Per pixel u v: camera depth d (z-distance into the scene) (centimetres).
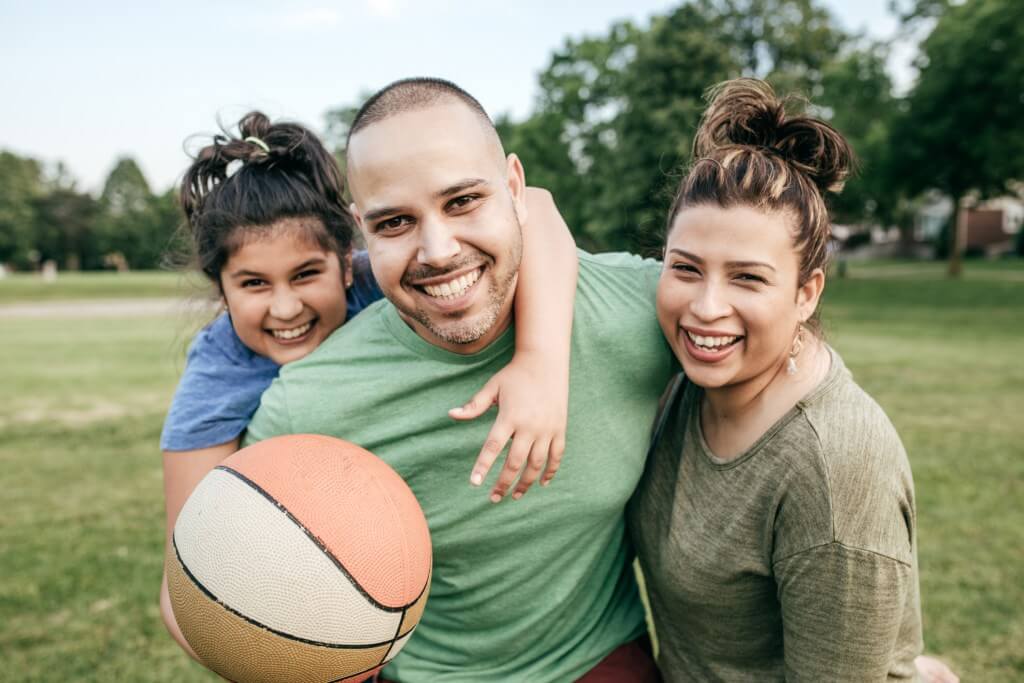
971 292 2502
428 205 163
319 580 154
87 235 8344
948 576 436
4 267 7900
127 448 759
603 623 215
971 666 353
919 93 2717
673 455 200
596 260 209
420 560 170
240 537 154
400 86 169
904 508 169
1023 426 749
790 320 169
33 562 488
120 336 1789
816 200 170
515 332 186
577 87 3216
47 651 386
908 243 5800
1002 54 2488
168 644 394
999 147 2564
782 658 190
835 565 160
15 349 1535
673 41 2512
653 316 200
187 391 216
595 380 194
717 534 179
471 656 209
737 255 163
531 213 209
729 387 176
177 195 255
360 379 191
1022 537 485
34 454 738
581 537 201
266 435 196
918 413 808
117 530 543
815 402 168
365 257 256
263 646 155
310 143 232
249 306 221
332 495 161
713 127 193
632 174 2522
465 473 194
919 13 2839
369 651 164
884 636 164
